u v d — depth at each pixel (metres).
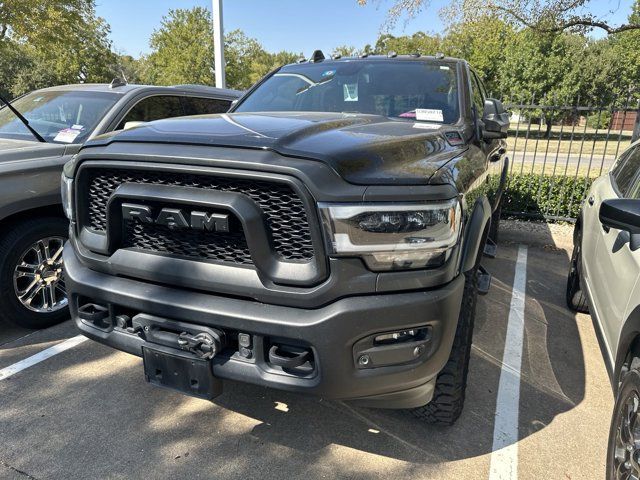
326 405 2.92
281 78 3.97
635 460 1.93
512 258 5.96
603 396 3.11
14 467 2.39
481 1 8.75
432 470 2.42
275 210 1.97
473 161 2.69
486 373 3.34
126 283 2.28
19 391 3.02
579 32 8.91
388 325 1.93
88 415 2.79
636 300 2.23
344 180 1.90
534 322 4.16
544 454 2.55
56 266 3.85
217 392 2.15
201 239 2.13
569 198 7.15
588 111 7.02
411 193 1.91
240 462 2.45
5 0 17.19
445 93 3.40
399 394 2.09
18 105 4.90
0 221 3.55
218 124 2.41
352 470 2.41
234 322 2.00
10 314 3.60
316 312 1.93
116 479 2.32
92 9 20.95
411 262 1.94
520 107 7.14
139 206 2.14
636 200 2.17
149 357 2.23
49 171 3.66
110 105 4.52
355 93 3.51
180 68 36.50
